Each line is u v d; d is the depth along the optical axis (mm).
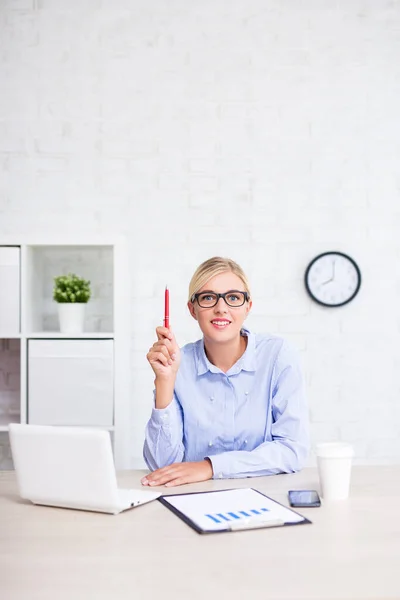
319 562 969
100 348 2562
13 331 2572
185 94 2885
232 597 848
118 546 1046
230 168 2877
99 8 2889
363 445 2842
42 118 2875
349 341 2854
